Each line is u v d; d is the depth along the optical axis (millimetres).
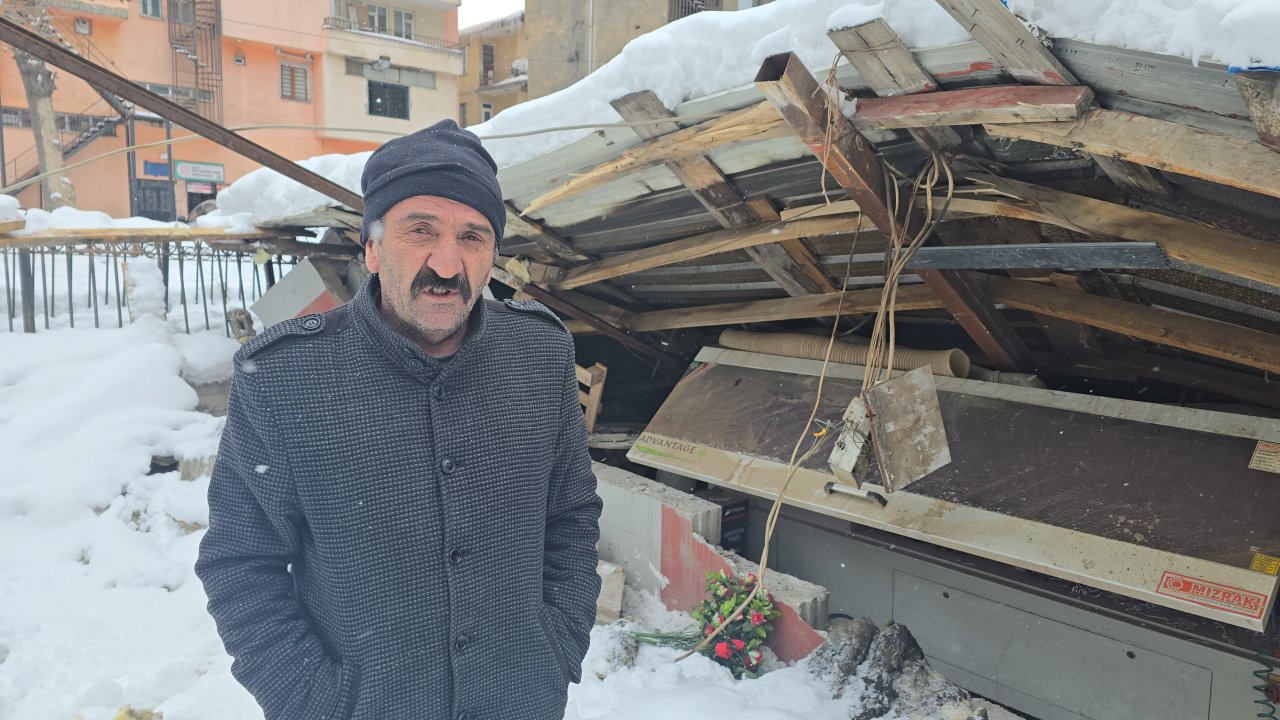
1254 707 3018
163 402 7434
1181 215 2523
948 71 2305
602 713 3525
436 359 1394
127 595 5043
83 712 3686
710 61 2818
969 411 4020
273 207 6754
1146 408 3584
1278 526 2938
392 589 1349
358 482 1338
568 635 1597
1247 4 1559
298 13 25297
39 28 14773
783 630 3975
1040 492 3529
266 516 1420
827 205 3455
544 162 3746
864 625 3861
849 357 4770
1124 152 2059
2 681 3969
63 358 7688
